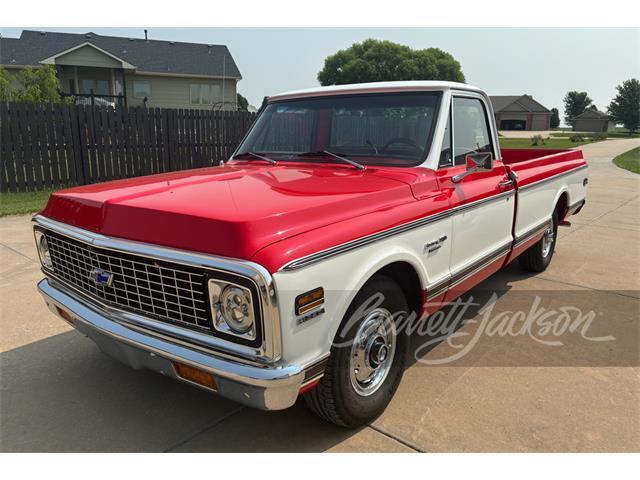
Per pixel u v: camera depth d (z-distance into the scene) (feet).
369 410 9.47
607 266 19.69
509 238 14.49
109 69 99.81
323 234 7.95
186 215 7.74
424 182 10.64
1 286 16.90
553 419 9.84
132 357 8.60
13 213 27.84
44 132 34.04
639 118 294.66
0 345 12.92
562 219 19.42
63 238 9.67
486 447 9.04
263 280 6.89
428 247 10.32
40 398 10.66
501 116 335.67
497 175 13.52
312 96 13.20
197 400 10.65
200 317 7.73
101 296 9.01
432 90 11.80
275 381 7.11
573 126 346.33
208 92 107.24
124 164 37.63
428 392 10.79
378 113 12.05
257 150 13.62
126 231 8.30
